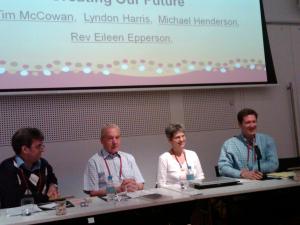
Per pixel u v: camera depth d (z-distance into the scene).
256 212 2.66
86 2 3.36
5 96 3.20
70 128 3.40
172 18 3.64
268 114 4.12
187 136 3.79
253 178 2.84
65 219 2.04
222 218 2.54
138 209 2.31
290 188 2.71
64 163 3.37
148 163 3.64
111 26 3.43
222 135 3.92
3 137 3.19
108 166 2.94
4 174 2.56
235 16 3.88
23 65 3.14
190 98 3.83
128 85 3.45
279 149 4.13
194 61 3.68
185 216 2.46
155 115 3.69
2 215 2.13
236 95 4.00
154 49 3.55
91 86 3.34
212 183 2.63
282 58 4.25
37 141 2.59
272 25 4.23
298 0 4.34
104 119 3.51
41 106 3.31
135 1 3.52
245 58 3.88
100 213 2.12
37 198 2.52
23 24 3.16
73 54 3.30
